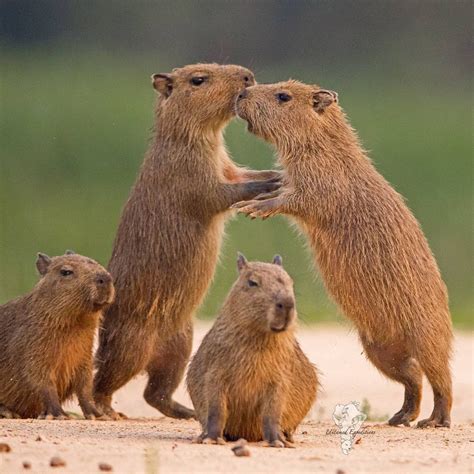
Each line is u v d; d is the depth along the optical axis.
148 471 9.82
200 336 20.97
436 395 13.99
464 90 48.81
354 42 51.31
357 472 10.16
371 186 14.43
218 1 52.41
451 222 33.25
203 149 15.07
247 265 11.45
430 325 13.96
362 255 14.15
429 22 52.22
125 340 14.60
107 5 53.28
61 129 40.66
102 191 35.22
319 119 14.72
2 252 29.36
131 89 46.62
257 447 11.12
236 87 15.09
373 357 14.37
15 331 13.84
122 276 14.74
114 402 16.97
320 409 15.52
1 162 37.03
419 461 10.75
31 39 52.66
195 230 14.97
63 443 11.21
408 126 42.84
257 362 11.21
